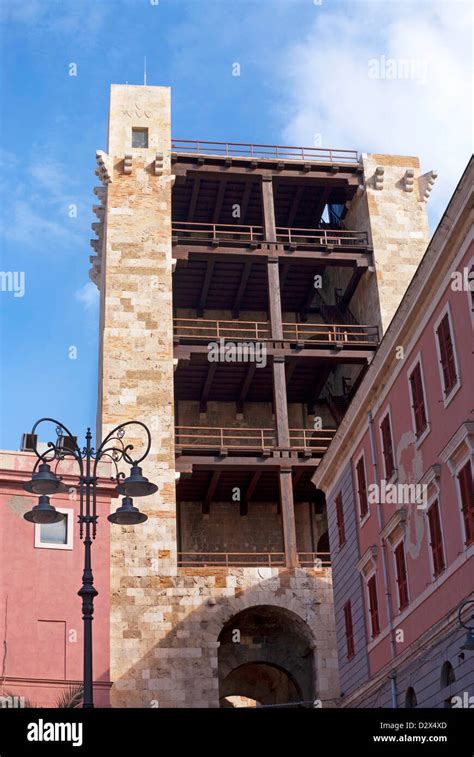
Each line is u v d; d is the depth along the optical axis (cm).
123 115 5347
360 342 4972
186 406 5562
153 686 4188
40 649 3759
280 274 5391
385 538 3212
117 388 4756
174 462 4644
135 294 4959
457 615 2575
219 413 5584
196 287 5575
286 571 4512
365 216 5347
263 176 5269
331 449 3838
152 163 5234
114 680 4162
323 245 5184
